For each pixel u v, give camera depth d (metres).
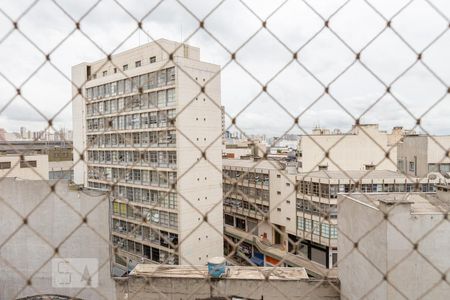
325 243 22.50
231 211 31.31
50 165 28.55
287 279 10.43
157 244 23.00
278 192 26.69
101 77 26.19
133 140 24.34
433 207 9.48
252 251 26.88
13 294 11.48
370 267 8.88
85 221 3.58
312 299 10.36
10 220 11.60
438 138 23.33
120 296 11.12
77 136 28.75
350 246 10.20
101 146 26.72
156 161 23.02
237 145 47.31
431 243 8.34
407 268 8.27
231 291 10.41
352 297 9.83
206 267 11.55
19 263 11.52
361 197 10.73
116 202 25.58
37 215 11.59
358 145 26.83
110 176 26.22
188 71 21.56
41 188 11.61
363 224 9.41
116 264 17.03
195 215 22.41
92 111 27.19
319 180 22.80
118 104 25.06
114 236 25.36
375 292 8.59
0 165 20.41
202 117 22.38
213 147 23.14
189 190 21.98
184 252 21.72
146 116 23.33
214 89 22.92
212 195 23.25
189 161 21.98
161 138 20.98
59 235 11.57
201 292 10.55
